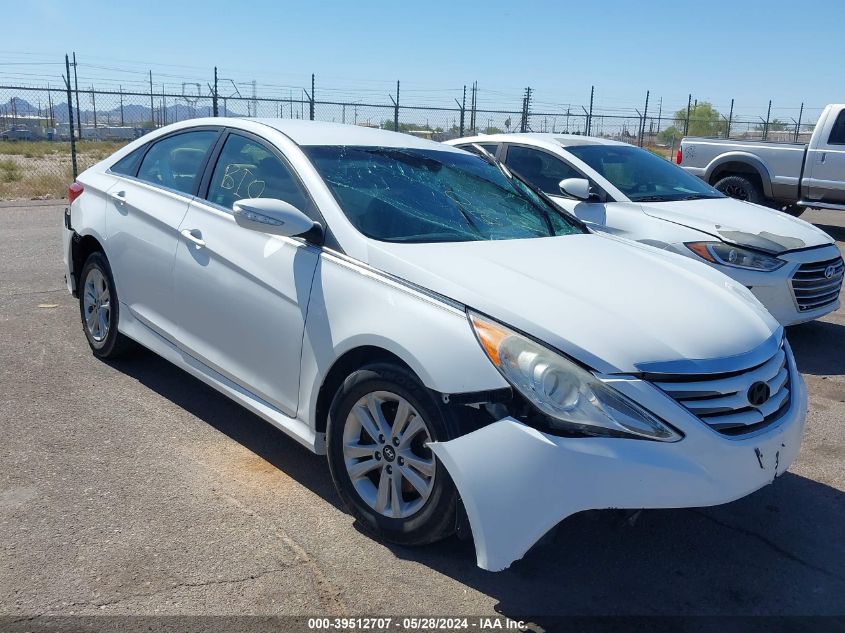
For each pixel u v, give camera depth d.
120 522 3.25
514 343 2.81
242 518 3.34
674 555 3.27
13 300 6.60
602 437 2.68
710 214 6.57
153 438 4.08
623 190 6.96
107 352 5.04
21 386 4.70
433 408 2.89
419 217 3.72
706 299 3.36
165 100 19.34
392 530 3.11
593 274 3.39
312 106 18.55
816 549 3.38
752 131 26.92
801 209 13.20
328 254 3.44
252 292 3.70
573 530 3.42
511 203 4.27
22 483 3.53
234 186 4.09
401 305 3.08
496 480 2.71
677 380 2.83
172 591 2.81
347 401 3.22
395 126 19.42
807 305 6.23
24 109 24.27
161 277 4.32
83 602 2.72
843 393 5.46
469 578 3.00
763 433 2.97
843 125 11.46
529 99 20.94
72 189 5.28
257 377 3.73
